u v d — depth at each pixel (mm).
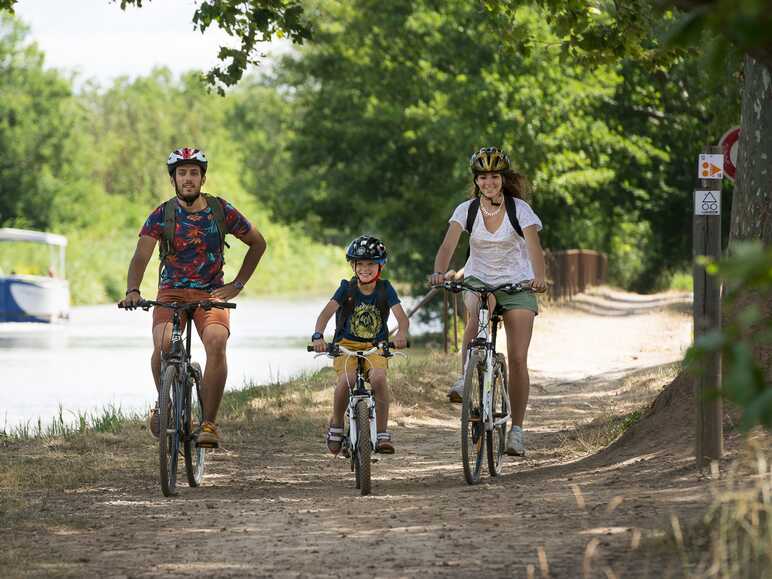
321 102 105188
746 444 17438
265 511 18219
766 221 21453
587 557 12211
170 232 20953
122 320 105188
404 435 30406
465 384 20656
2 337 81125
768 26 5289
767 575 10961
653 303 89062
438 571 12984
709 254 18766
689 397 21156
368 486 19828
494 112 83812
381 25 96375
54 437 27750
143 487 21531
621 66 88625
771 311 18594
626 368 44250
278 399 34188
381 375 20531
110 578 13508
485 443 21891
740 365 5641
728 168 31734
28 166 184125
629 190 109438
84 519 17938
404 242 106000
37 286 94312
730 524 12695
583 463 21531
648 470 18734
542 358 48781
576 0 28109
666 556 12617
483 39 85812
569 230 108312
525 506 16984
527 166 82750
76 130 195625
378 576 12930
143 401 42656
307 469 24578
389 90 97375
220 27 30250
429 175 102312
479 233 21531
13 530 17047
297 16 30609
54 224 183750
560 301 81500
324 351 20391
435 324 106500
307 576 13148
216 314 21172
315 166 112688
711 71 6211
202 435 20953
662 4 6488
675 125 95000
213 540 15773
